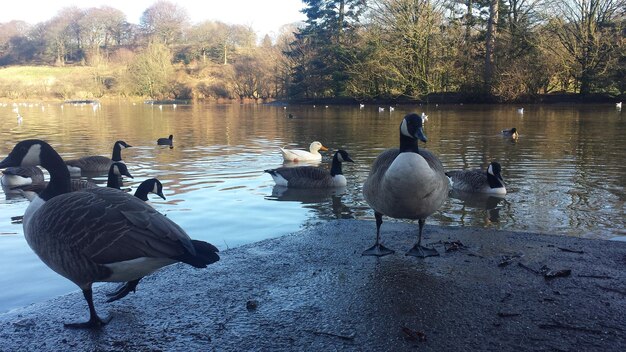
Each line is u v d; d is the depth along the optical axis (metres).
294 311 4.16
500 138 20.58
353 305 4.24
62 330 3.97
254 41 106.06
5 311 4.77
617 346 3.47
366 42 52.12
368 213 9.20
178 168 14.39
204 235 7.64
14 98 85.50
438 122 28.95
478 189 10.59
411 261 5.32
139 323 4.05
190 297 4.54
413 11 48.81
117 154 15.48
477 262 5.23
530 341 3.56
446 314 4.02
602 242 5.88
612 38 42.47
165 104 69.69
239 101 76.75
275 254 5.71
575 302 4.18
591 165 13.65
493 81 46.31
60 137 23.61
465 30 49.16
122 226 3.71
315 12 65.62
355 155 16.78
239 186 11.75
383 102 53.06
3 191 11.27
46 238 3.85
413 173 5.09
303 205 9.85
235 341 3.69
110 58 112.50
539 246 5.73
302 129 27.00
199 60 106.94
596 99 44.78
